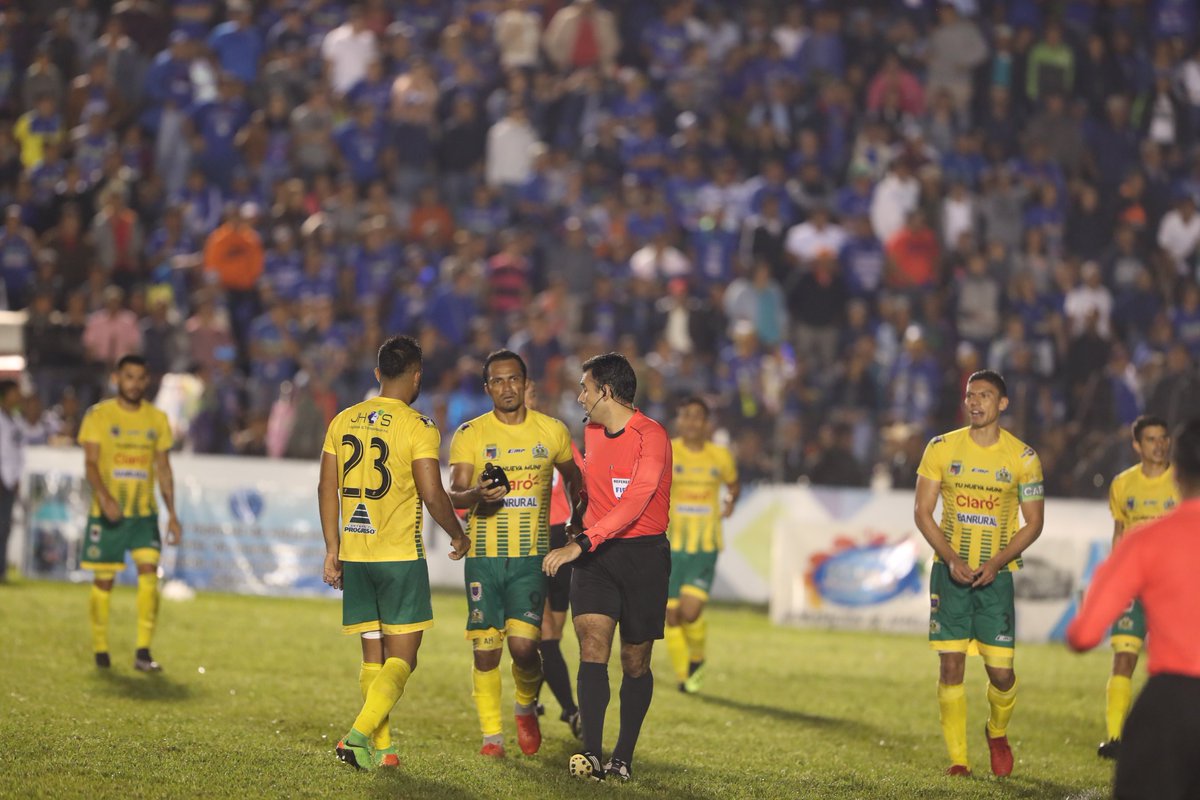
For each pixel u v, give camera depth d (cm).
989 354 6297
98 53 7681
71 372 5909
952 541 2702
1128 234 7112
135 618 4188
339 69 7650
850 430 5541
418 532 2442
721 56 7962
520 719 2675
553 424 2605
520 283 6588
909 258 6769
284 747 2553
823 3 8169
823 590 5041
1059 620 5006
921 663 4228
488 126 7506
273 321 6128
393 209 7081
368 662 2466
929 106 7769
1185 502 1717
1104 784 2628
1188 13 8469
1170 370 5891
